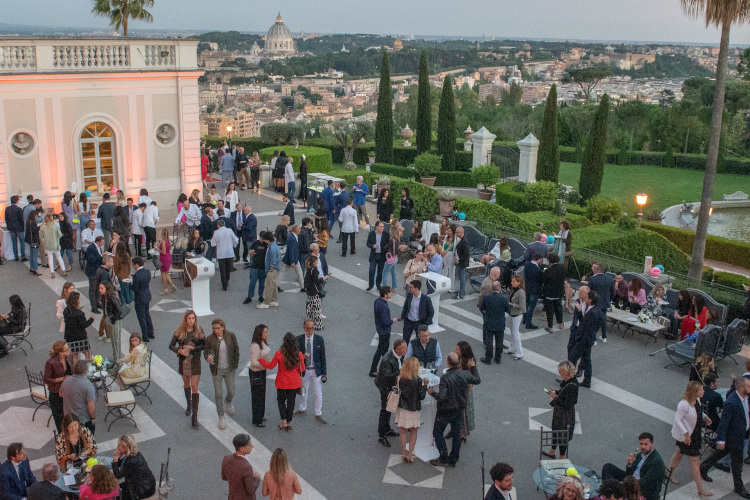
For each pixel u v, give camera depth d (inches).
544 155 1178.0
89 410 354.3
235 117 6860.2
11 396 422.6
